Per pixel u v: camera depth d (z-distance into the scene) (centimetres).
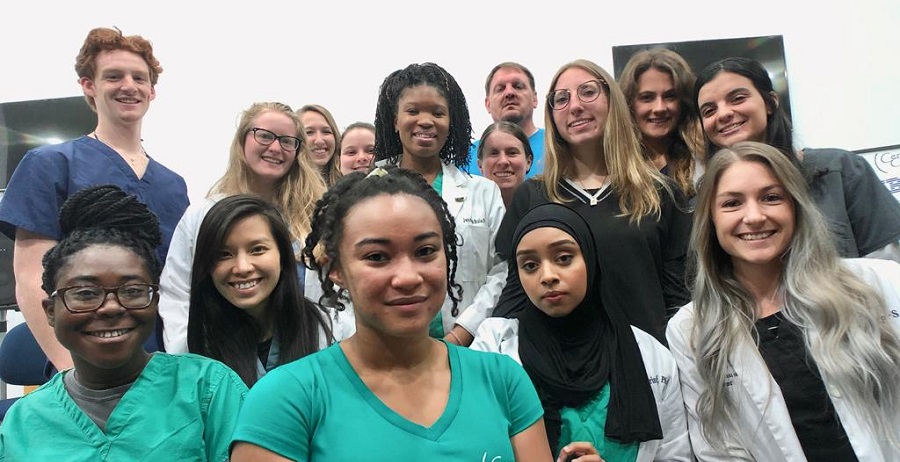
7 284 295
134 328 114
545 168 200
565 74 198
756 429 140
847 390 134
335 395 91
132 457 110
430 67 215
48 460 108
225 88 382
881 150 311
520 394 103
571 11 365
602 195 189
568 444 136
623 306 171
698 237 155
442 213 106
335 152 298
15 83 382
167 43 385
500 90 315
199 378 119
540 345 150
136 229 144
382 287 91
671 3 355
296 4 382
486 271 209
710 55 345
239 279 157
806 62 340
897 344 136
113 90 210
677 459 145
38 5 385
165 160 379
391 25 378
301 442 87
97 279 111
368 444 86
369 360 96
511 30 370
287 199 209
